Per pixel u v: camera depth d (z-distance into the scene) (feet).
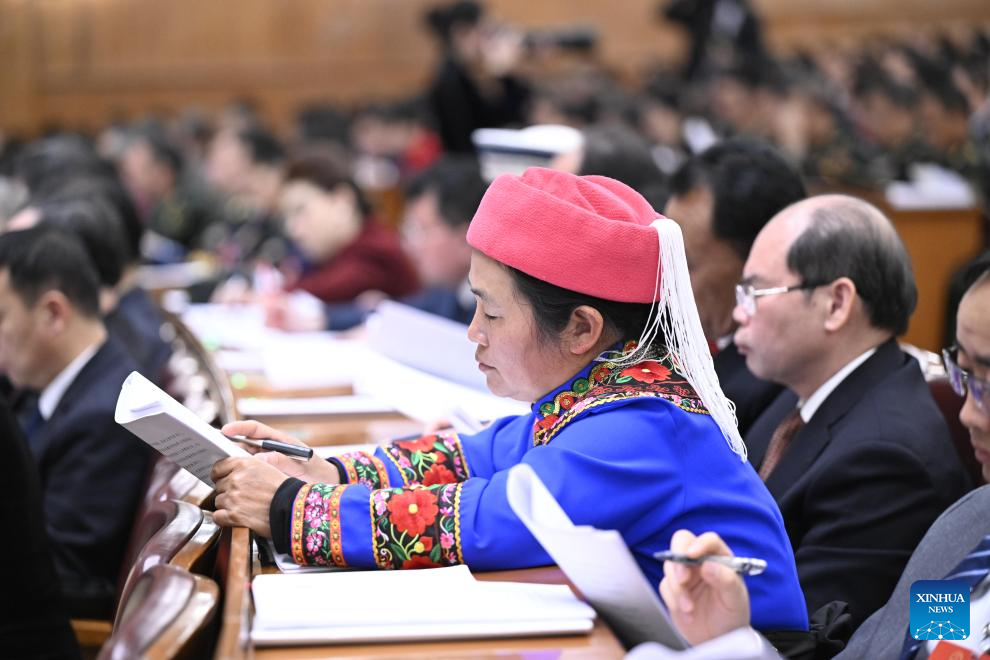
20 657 17.61
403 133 85.25
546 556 13.23
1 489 17.40
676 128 68.95
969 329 14.69
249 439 15.34
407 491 13.48
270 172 61.72
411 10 114.93
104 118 114.32
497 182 13.92
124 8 113.91
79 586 22.84
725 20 83.82
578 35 73.51
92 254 28.58
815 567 17.24
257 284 44.62
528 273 13.51
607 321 13.79
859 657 14.71
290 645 11.27
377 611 11.75
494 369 14.17
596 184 14.07
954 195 46.60
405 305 36.17
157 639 10.61
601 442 13.26
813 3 118.42
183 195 67.05
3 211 42.91
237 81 114.93
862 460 17.44
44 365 23.90
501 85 64.90
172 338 30.12
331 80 115.44
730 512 13.42
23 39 113.29
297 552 13.21
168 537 13.71
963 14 118.11
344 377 26.16
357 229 44.39
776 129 71.20
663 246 13.50
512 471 11.61
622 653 11.16
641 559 13.38
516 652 11.19
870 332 18.47
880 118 63.10
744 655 10.53
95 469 23.16
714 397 13.62
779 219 18.74
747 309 18.69
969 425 15.10
